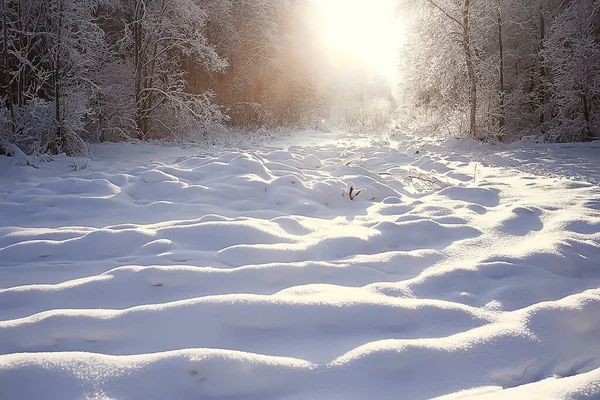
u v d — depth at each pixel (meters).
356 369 1.71
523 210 3.99
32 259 2.97
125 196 4.67
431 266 2.92
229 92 17.94
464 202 4.67
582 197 4.80
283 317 2.05
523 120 14.09
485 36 13.55
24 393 1.49
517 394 1.54
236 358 1.69
